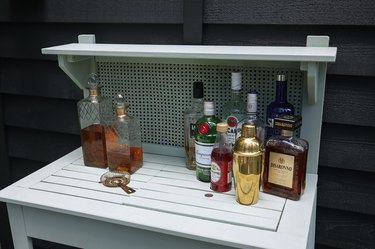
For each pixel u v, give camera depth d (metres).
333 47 1.18
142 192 1.14
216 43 1.37
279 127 1.07
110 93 1.46
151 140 1.46
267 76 1.24
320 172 1.38
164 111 1.40
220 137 1.11
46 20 1.59
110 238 1.08
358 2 1.17
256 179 1.03
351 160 1.32
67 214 1.10
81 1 1.51
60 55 1.26
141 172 1.28
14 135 1.87
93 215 1.03
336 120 1.30
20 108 1.81
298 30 1.27
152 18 1.42
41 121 1.78
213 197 1.10
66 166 1.36
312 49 1.12
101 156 1.32
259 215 0.99
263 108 1.28
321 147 1.35
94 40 1.47
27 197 1.13
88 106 1.30
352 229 1.39
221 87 1.30
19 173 1.93
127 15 1.46
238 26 1.33
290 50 1.10
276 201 1.07
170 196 1.11
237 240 0.90
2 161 1.92
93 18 1.51
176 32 1.42
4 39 1.70
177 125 1.40
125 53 1.15
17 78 1.75
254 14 1.29
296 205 1.05
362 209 1.35
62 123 1.74
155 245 1.02
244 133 1.04
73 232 1.12
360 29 1.20
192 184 1.18
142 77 1.39
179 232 0.94
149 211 1.03
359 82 1.25
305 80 1.19
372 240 1.37
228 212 1.01
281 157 1.06
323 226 1.43
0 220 1.98
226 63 1.26
